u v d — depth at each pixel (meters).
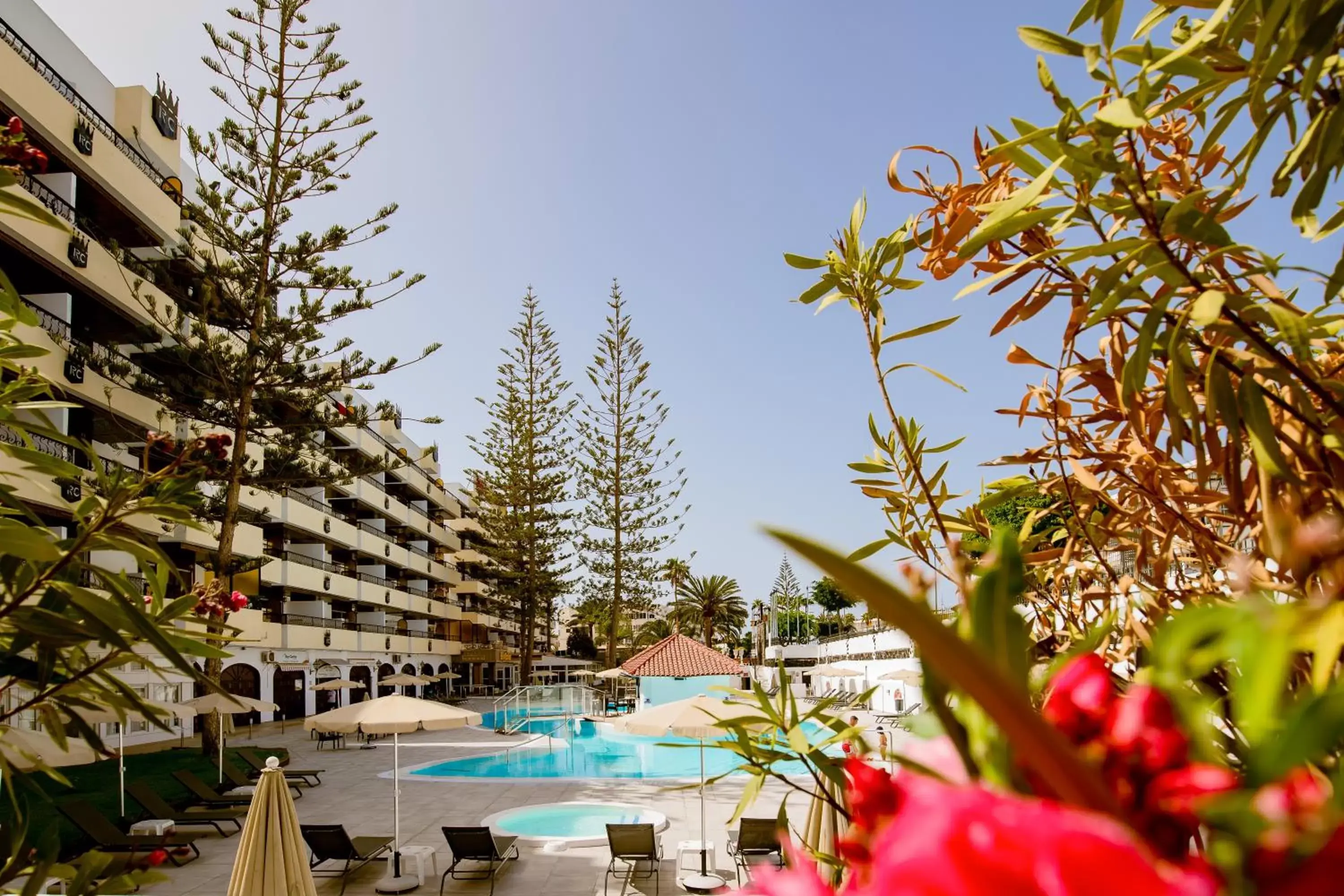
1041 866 0.16
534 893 8.84
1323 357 0.89
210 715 17.52
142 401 17.48
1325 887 0.18
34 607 1.42
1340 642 0.27
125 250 16.78
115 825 10.95
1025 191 0.73
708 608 52.00
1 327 1.81
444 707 10.75
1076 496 1.10
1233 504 0.73
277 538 29.81
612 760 21.14
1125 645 0.84
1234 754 0.42
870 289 1.11
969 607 0.30
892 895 0.17
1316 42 0.64
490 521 38.94
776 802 12.79
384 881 9.12
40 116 15.00
